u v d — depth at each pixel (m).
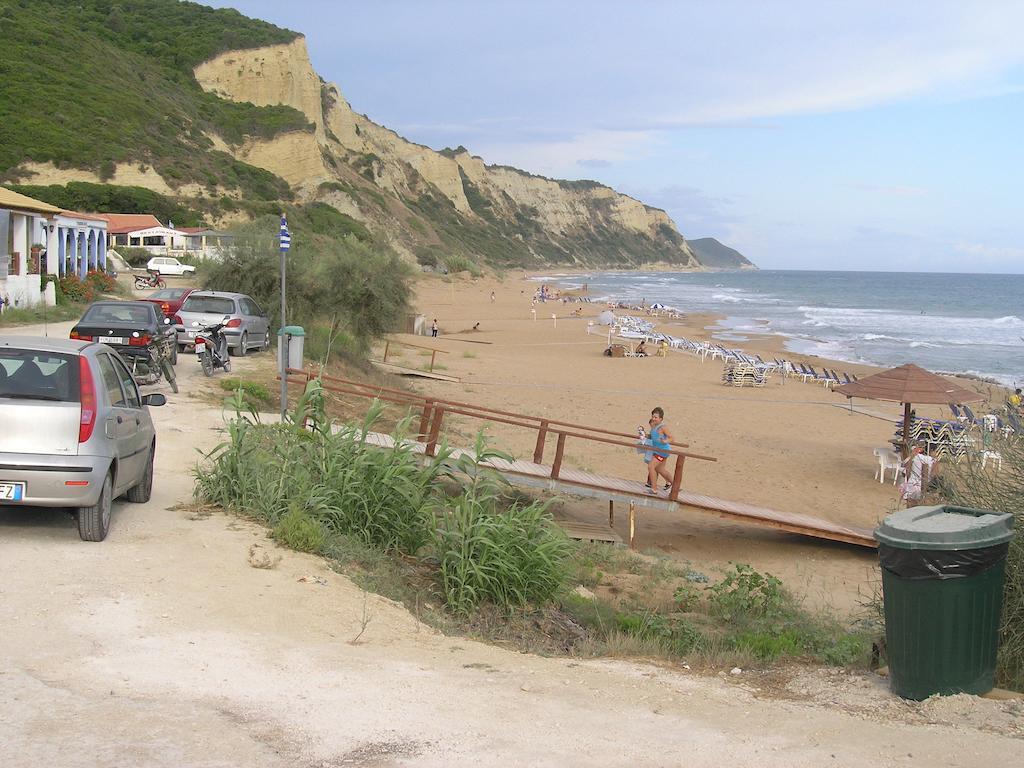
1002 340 57.97
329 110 151.12
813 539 15.59
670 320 73.00
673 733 5.09
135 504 9.45
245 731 4.60
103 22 118.94
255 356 24.06
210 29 123.75
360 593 7.62
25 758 4.07
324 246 31.03
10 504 7.49
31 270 30.75
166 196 78.62
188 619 6.34
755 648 7.84
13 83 82.75
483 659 6.54
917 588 5.82
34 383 7.70
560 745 4.75
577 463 19.22
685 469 19.92
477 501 9.01
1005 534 5.86
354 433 10.03
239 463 9.66
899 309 96.25
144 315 18.28
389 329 30.09
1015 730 5.29
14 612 6.08
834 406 30.28
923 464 16.25
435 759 4.43
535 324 61.91
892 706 5.80
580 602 9.33
